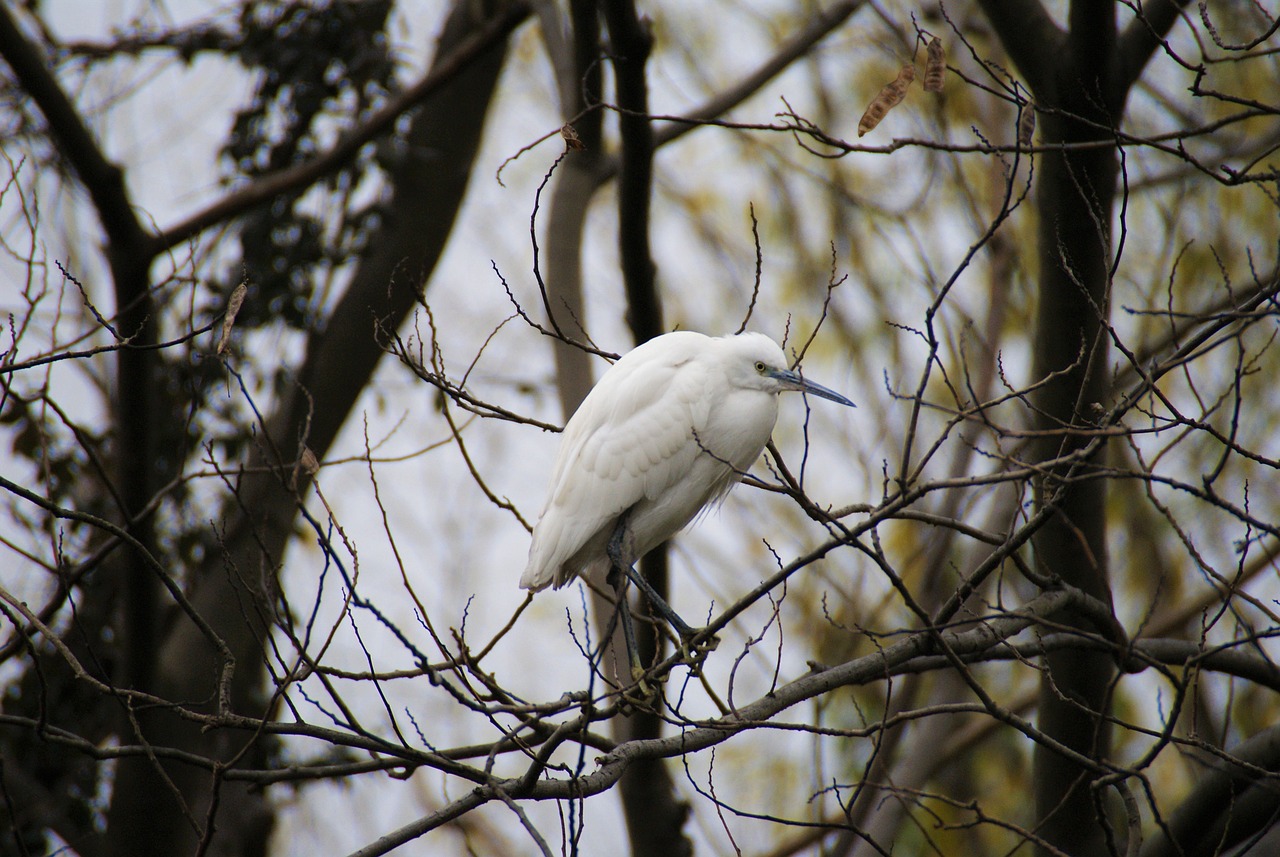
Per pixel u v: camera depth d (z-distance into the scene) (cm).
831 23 1653
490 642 727
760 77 1642
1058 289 957
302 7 1444
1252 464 1444
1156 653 900
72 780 1278
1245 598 611
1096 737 695
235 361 1302
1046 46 952
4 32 1082
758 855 1395
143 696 689
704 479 1045
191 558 1334
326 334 1567
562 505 1009
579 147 677
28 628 865
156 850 1320
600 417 1027
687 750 710
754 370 1050
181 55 1447
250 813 1448
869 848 1136
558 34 1480
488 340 805
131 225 1192
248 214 1395
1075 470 725
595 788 653
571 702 695
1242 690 1374
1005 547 705
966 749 1360
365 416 703
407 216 1622
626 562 996
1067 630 707
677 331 1097
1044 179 970
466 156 1686
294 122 1465
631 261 1079
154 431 1207
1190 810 916
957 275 613
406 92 1407
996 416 1370
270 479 1322
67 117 1134
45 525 1134
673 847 1090
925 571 1293
